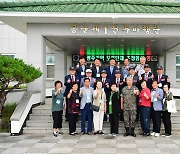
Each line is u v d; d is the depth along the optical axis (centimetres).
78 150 811
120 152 786
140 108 1017
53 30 1305
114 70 1093
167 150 808
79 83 1091
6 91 1122
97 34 1297
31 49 1309
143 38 1379
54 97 1017
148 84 1071
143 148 830
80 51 1995
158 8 1327
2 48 2014
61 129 1077
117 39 1427
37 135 1032
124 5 1408
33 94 1212
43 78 1326
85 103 1034
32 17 1209
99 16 1184
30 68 1089
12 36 2012
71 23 1296
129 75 1075
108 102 1031
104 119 1112
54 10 1221
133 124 1003
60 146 859
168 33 1298
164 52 2016
